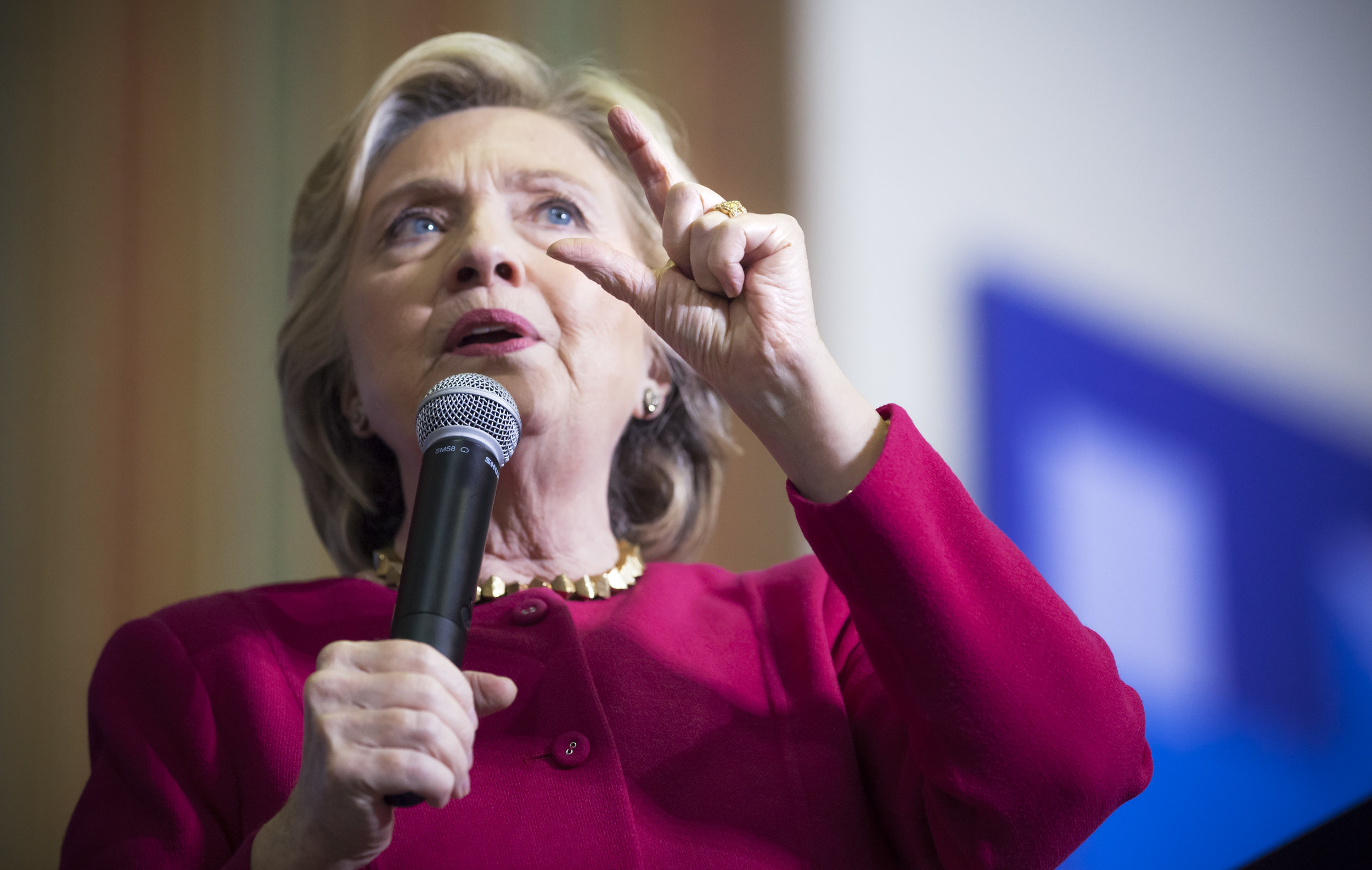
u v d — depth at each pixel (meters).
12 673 9.38
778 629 5.32
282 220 10.38
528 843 4.40
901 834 4.72
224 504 9.82
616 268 4.39
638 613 5.28
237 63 10.62
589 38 10.70
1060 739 4.17
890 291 10.23
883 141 10.54
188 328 10.12
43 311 10.04
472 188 5.96
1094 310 10.27
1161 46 10.71
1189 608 9.67
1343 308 10.31
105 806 4.77
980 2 10.80
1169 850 9.16
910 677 4.25
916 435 4.40
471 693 3.58
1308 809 9.25
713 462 6.99
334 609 5.27
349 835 3.56
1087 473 9.93
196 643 5.07
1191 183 10.49
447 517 3.83
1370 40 10.70
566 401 5.59
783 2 10.80
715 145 10.56
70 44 10.49
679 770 4.69
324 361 6.37
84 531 9.68
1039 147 10.55
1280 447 10.05
